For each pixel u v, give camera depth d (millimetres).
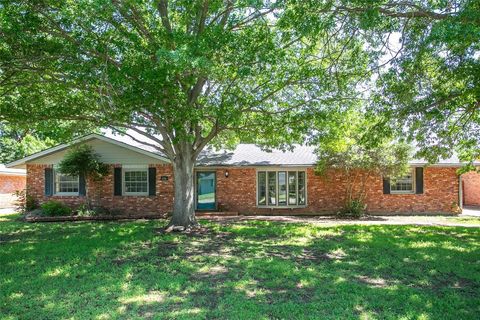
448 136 13281
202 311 4941
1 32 8000
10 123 11891
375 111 11734
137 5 9188
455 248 9227
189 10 9203
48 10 8688
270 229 12586
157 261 7855
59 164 17328
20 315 4836
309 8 8289
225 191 18984
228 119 10062
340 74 10852
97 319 4680
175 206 12719
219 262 7703
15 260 8016
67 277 6617
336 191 18828
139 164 18516
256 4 8352
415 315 4777
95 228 13234
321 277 6590
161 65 7863
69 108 10859
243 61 8648
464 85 10109
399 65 9258
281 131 12188
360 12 8320
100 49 8367
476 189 25656
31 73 9898
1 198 26750
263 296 5559
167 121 9867
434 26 7559
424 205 18719
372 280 6445
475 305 5195
